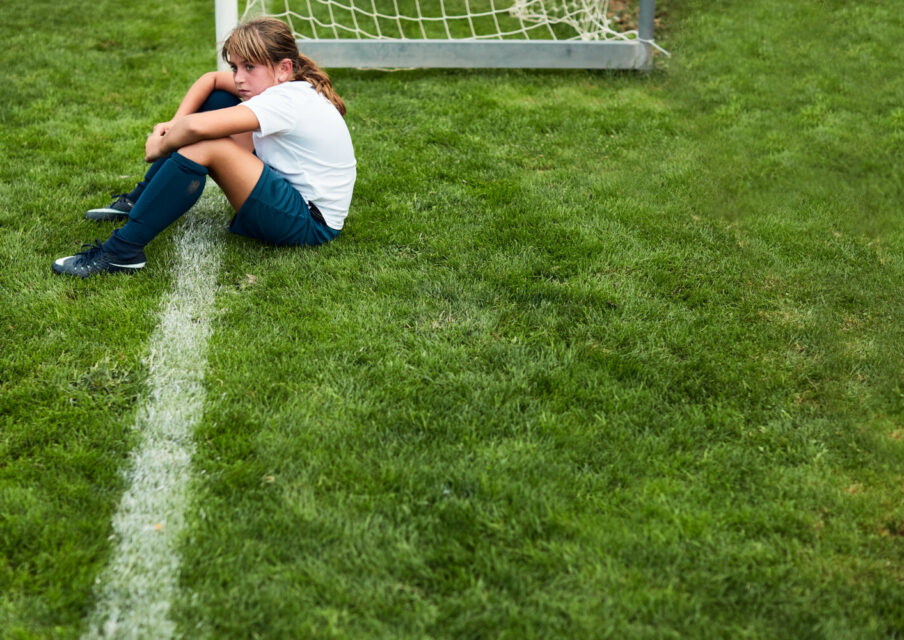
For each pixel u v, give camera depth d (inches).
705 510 80.7
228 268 122.6
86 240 128.6
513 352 105.5
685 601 70.9
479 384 99.0
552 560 74.5
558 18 263.9
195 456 85.4
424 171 162.1
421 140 177.6
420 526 78.2
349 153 129.0
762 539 77.9
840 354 107.5
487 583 72.5
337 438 88.7
